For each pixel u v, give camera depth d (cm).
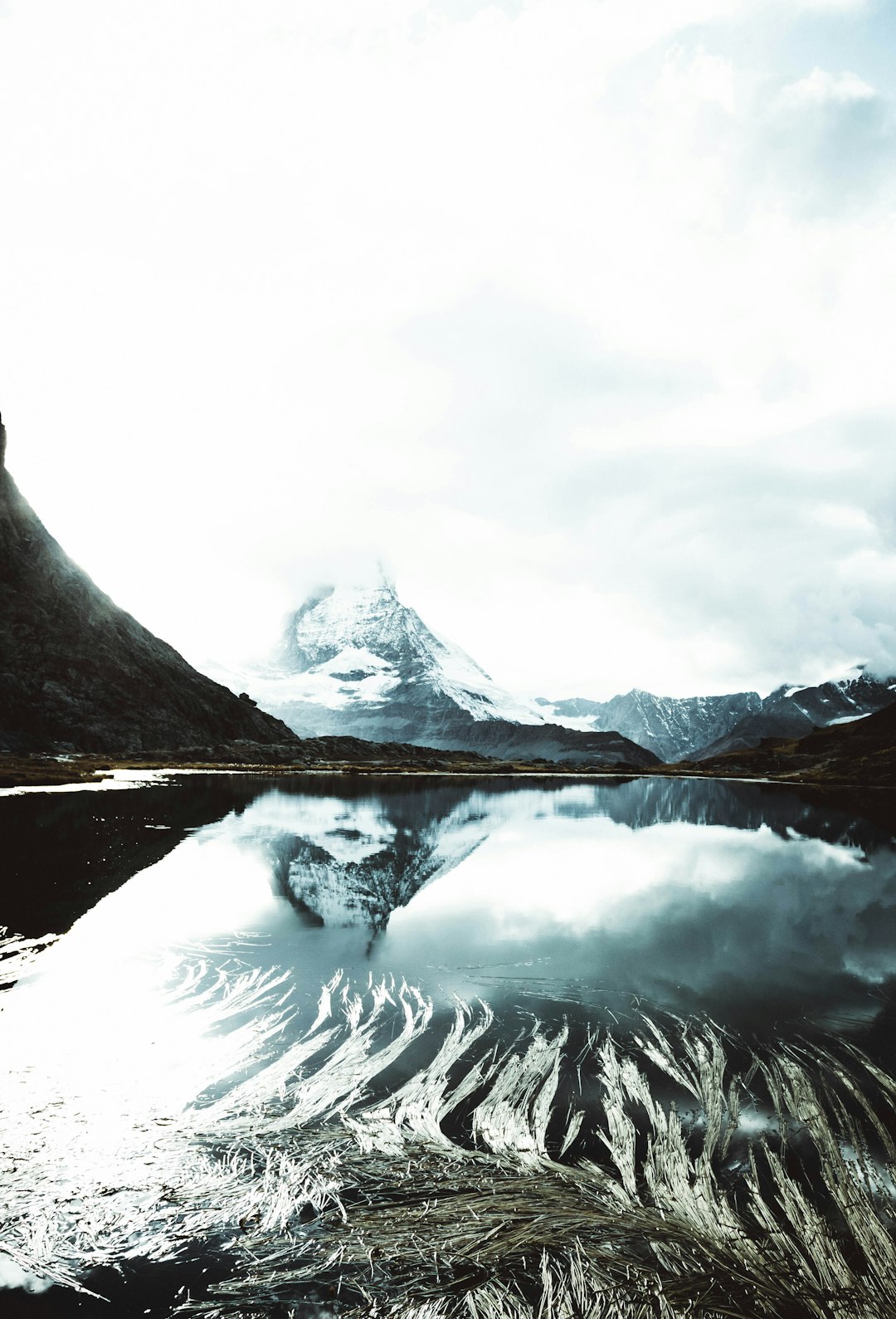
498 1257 517
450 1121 697
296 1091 750
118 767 7188
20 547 10406
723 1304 476
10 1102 713
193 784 5594
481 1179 606
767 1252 525
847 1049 891
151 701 10481
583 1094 758
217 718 11912
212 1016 948
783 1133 687
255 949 1259
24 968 1109
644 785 8406
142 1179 599
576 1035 920
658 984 1128
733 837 3225
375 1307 472
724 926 1525
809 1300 481
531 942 1352
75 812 3072
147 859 2067
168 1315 464
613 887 1944
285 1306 473
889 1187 604
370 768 10662
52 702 9162
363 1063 822
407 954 1260
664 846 2870
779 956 1302
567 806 4912
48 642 9819
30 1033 878
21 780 4381
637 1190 593
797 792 7056
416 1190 591
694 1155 647
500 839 2952
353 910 1577
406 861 2284
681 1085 786
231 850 2319
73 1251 521
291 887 1797
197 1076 778
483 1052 859
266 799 4628
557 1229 545
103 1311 466
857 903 1786
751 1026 962
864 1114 727
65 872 1830
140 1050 838
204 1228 546
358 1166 621
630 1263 512
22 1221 549
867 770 9469
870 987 1133
